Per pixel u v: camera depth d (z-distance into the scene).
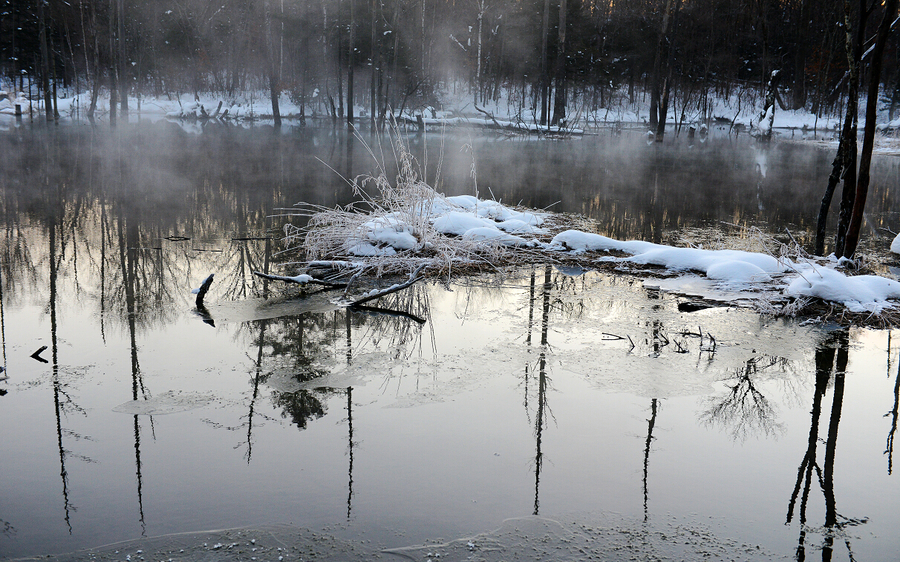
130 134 27.27
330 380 4.16
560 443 3.41
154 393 3.92
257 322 5.25
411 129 36.94
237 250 7.70
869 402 3.92
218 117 43.25
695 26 48.12
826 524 2.76
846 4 6.60
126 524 2.69
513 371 4.34
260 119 43.84
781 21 52.47
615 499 2.92
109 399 3.83
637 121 48.94
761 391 4.07
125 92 32.03
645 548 2.59
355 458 3.22
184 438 3.39
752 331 5.11
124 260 7.16
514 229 8.61
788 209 11.70
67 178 13.85
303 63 44.62
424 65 43.94
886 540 2.65
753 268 6.54
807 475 3.15
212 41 47.41
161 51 47.06
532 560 2.50
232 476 3.05
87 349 4.60
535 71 46.91
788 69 53.16
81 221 9.30
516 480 3.05
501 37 48.66
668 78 33.38
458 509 2.82
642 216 10.68
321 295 6.02
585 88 50.00
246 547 2.55
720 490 3.01
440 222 8.16
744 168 19.44
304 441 3.38
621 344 4.84
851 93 6.86
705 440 3.47
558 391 4.04
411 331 5.09
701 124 45.09
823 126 44.31
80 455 3.21
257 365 4.38
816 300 5.72
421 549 2.55
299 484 2.99
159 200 11.27
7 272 6.61
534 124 38.69
